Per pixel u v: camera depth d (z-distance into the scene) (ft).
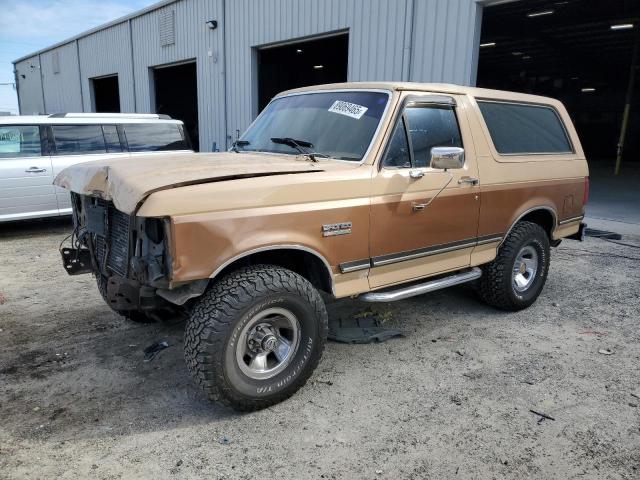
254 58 47.75
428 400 11.40
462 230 14.16
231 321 9.93
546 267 17.37
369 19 35.88
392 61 34.71
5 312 16.48
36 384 11.96
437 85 13.97
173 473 8.98
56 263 22.66
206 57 53.36
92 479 8.82
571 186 17.85
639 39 65.67
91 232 12.25
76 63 83.51
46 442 9.82
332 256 11.37
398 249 12.64
